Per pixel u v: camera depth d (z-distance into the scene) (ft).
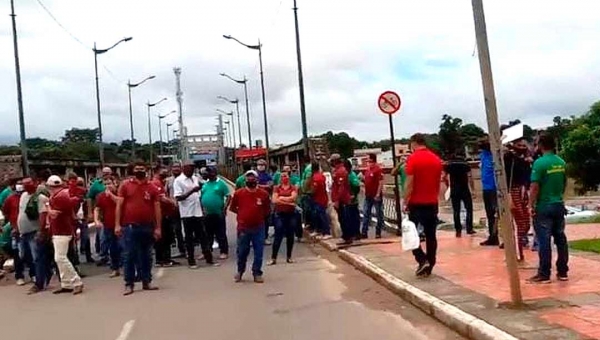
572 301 28.02
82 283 43.19
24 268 52.01
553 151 32.22
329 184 66.69
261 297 37.55
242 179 58.85
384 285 38.60
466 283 34.30
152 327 31.01
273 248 51.70
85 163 143.23
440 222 69.97
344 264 49.37
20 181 47.75
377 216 59.82
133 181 41.39
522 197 38.24
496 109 27.91
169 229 52.85
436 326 28.58
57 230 42.27
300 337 27.84
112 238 49.11
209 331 29.66
